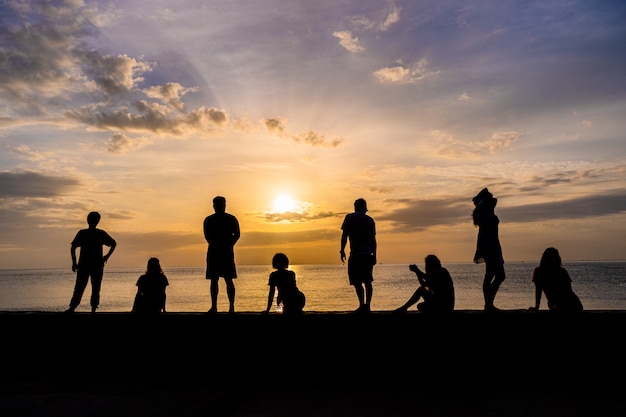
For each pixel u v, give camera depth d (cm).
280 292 808
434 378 713
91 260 845
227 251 823
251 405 588
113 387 699
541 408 560
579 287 9031
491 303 746
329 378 735
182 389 682
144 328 783
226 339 764
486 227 750
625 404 575
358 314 746
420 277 753
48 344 797
